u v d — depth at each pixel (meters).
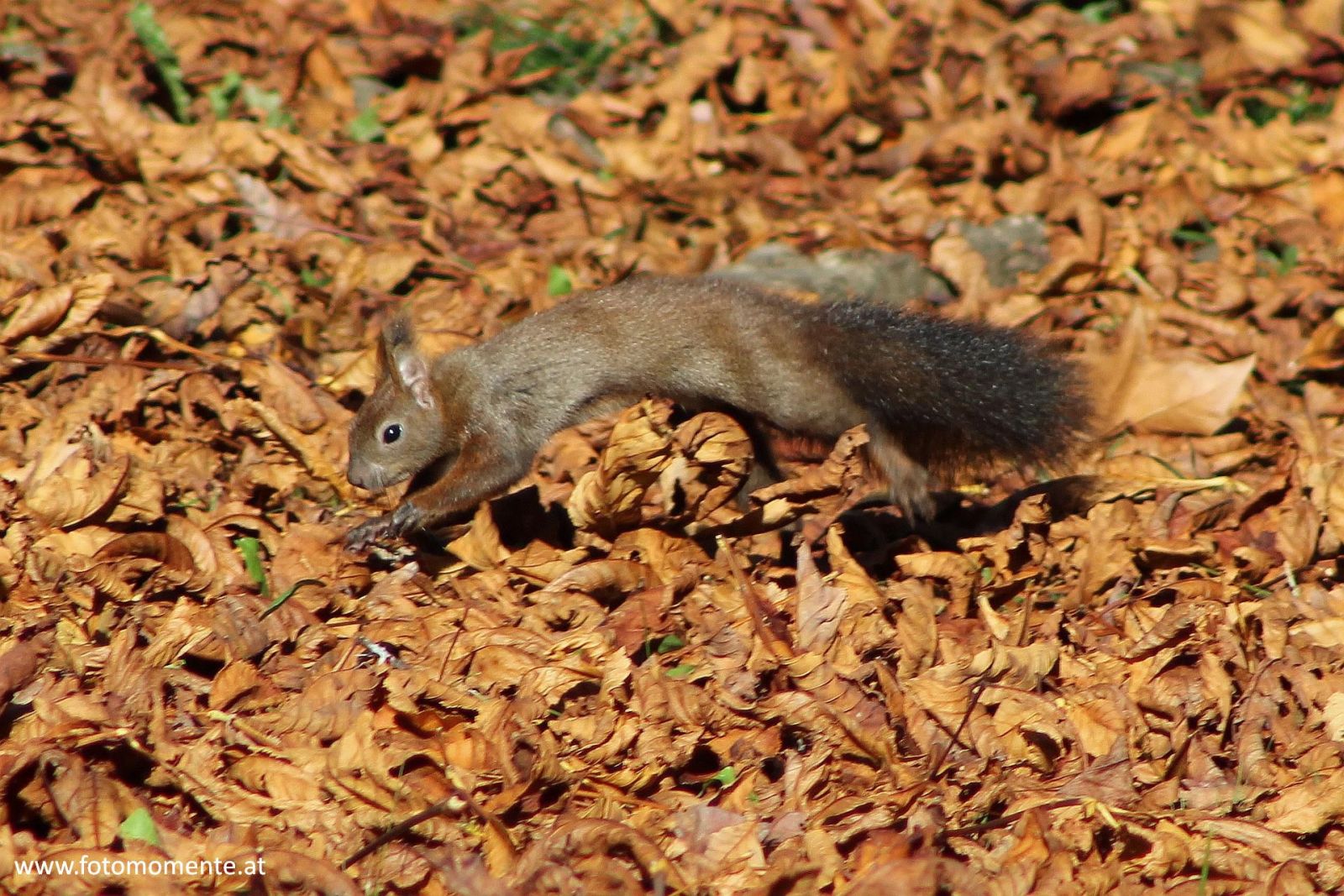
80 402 10.59
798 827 7.03
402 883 6.52
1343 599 9.32
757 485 10.75
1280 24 17.81
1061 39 18.48
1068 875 6.62
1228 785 7.52
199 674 8.16
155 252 12.85
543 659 8.08
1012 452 9.83
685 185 15.70
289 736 7.50
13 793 6.84
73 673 7.89
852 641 8.51
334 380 11.59
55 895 6.26
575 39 18.59
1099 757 7.71
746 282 11.59
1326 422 11.70
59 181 13.84
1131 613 9.12
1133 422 11.65
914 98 17.23
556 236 14.73
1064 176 15.59
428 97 16.62
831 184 16.03
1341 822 7.27
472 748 7.45
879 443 10.02
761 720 7.81
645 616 8.77
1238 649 8.55
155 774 7.20
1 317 11.45
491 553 9.49
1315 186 15.25
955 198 15.66
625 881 6.38
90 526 9.15
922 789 7.24
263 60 17.30
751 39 18.20
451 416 10.57
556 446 11.59
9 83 15.78
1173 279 13.88
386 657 8.13
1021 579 9.38
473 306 13.01
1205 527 10.36
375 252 13.55
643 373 10.36
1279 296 13.45
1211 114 17.25
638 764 7.48
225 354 11.73
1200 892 6.58
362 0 18.58
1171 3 18.95
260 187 13.88
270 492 10.30
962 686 7.90
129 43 16.50
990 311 13.34
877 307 10.14
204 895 6.37
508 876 6.53
